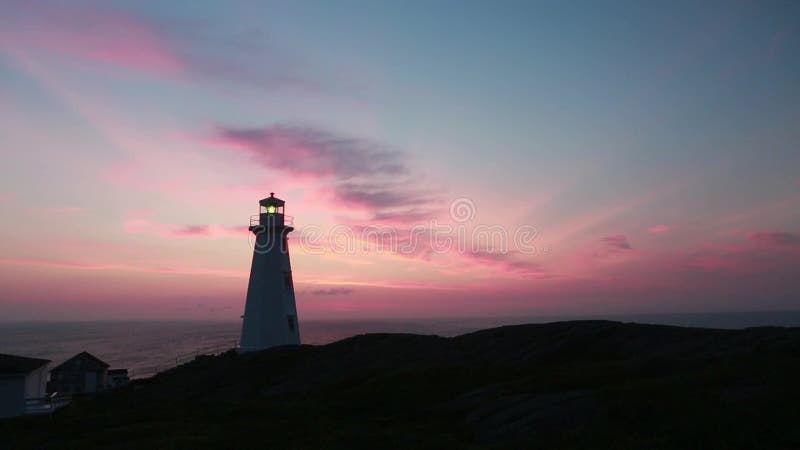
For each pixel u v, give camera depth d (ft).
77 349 571.69
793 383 56.54
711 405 54.29
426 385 90.99
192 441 65.57
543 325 131.85
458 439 61.21
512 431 59.26
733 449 45.29
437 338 140.67
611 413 57.47
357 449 58.90
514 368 99.96
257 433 69.15
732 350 86.28
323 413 81.66
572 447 50.49
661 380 66.80
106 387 182.70
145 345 602.03
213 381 133.69
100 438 72.49
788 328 93.97
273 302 164.55
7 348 604.08
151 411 92.22
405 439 61.41
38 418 95.81
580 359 104.47
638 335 108.99
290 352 145.28
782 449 43.73
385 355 128.77
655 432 51.47
